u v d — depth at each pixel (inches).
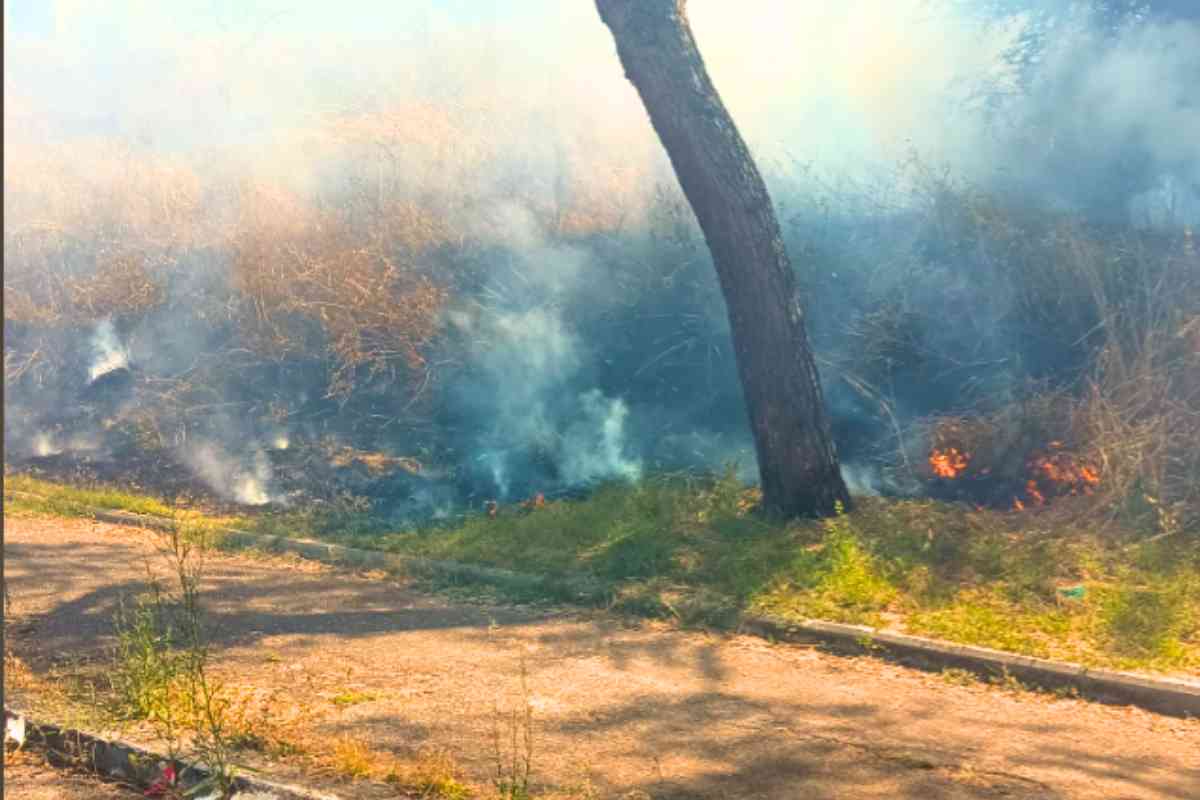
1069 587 304.2
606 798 191.3
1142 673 248.2
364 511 438.0
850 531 341.7
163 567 368.2
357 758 201.8
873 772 203.3
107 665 267.0
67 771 213.6
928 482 401.1
